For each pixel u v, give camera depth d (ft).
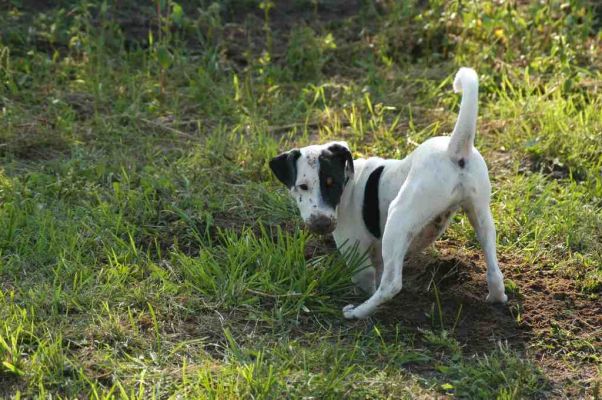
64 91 33.17
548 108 30.89
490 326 21.25
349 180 22.16
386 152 29.25
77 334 20.57
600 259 23.93
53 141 29.68
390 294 20.51
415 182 20.10
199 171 27.84
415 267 23.62
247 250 23.35
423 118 31.78
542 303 22.20
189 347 20.35
